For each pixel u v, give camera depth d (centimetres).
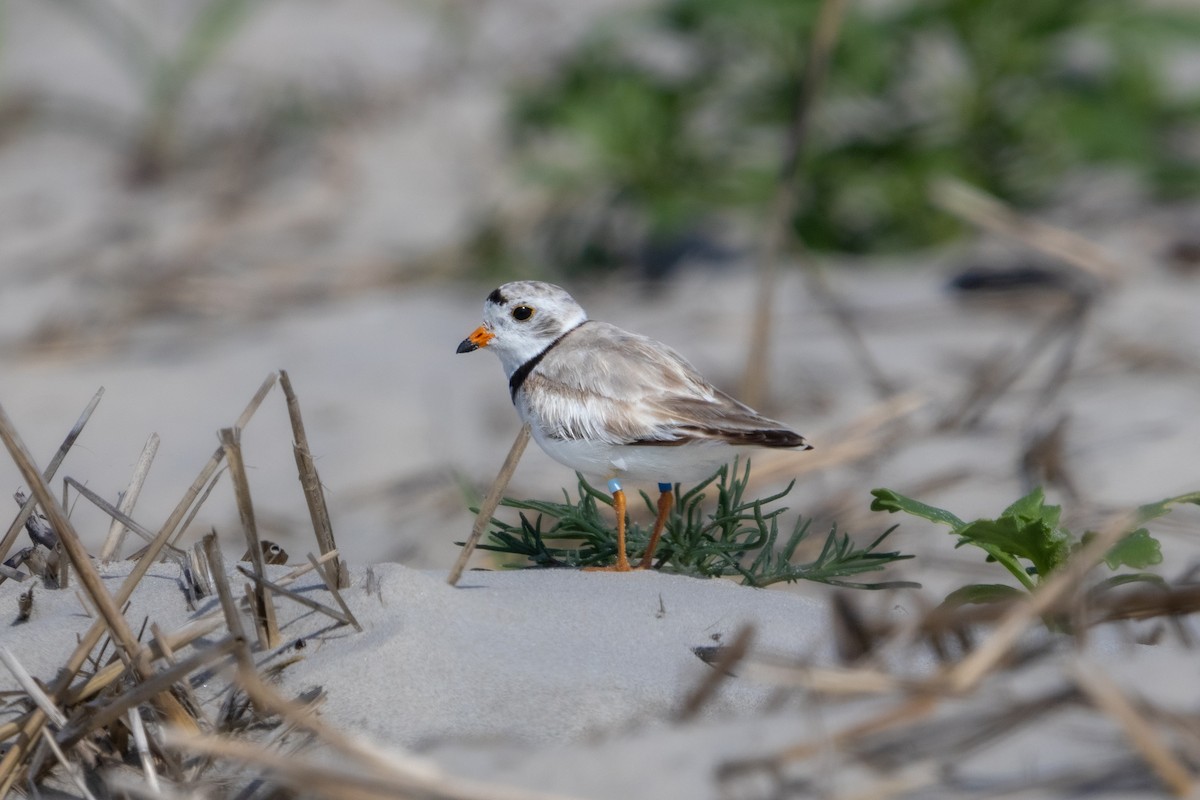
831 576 673
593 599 575
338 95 2102
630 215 1595
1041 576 579
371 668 515
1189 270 1362
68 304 1516
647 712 492
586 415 673
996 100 1463
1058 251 1284
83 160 1972
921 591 748
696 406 663
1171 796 377
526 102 1543
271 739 491
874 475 1000
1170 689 438
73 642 548
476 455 1101
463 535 974
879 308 1344
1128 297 1301
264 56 2261
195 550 578
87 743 487
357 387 1248
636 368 681
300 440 559
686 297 1419
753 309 1366
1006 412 1085
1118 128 1433
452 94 2100
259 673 518
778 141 1514
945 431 1065
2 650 489
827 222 1487
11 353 1384
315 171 1878
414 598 555
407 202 1778
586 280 1518
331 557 558
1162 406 1061
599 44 1541
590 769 430
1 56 2219
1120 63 1485
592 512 690
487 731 483
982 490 956
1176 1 1850
